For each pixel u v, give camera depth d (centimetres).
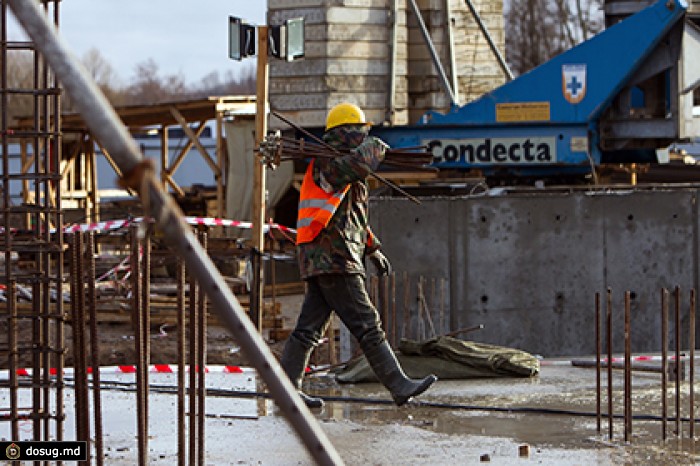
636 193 2284
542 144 3231
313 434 475
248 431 1386
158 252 3781
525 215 2256
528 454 1245
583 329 2278
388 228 2220
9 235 976
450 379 1781
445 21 4209
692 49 3056
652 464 1195
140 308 1028
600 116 3198
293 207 4794
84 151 5394
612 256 2280
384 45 4181
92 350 1023
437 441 1327
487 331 2250
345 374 1791
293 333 1439
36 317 1004
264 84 2181
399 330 2225
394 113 4153
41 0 967
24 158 5153
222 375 1844
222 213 5131
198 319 1098
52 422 1407
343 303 1384
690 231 2294
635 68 3119
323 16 4119
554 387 1695
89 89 387
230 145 4800
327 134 1426
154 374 1847
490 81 4309
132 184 389
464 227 2239
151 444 1306
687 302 2289
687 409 1498
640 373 1816
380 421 1455
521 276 2261
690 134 3102
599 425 1366
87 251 1017
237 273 3800
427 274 2234
